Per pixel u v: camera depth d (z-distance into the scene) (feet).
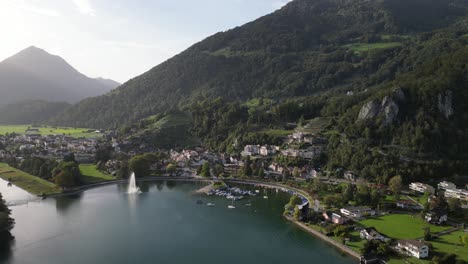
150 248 549.54
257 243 565.12
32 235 596.29
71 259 510.17
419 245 477.36
